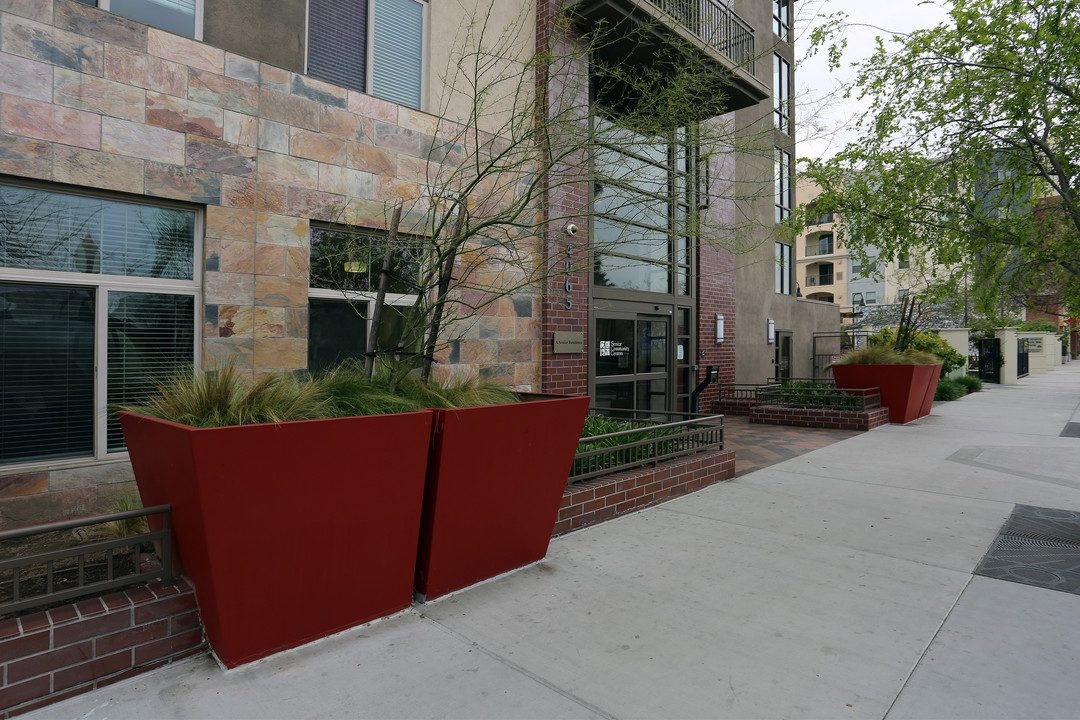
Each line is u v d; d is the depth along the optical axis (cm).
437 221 674
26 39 433
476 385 431
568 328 886
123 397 494
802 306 1850
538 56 616
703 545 477
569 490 524
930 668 293
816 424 1184
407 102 690
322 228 612
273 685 272
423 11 707
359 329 643
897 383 1240
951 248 882
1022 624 341
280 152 568
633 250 1054
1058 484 694
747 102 1072
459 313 711
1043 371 3475
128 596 283
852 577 411
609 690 272
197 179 516
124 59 477
